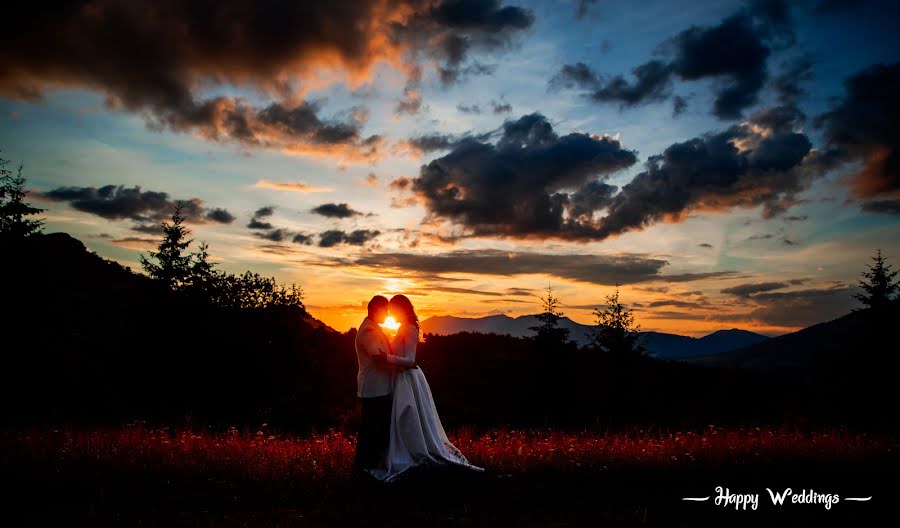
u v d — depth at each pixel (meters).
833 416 21.17
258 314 32.69
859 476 7.43
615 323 38.56
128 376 26.11
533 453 8.12
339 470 7.07
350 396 28.17
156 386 25.52
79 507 5.55
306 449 8.07
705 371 35.28
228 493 6.12
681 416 25.06
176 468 6.82
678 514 5.77
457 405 29.88
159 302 31.94
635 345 37.75
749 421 20.30
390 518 5.35
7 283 28.36
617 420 24.55
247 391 25.66
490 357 40.19
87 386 23.80
